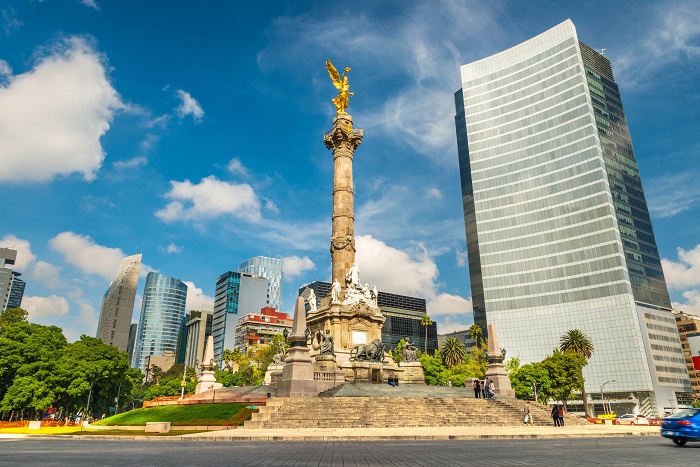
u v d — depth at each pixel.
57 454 17.02
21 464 13.28
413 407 36.59
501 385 51.03
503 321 136.00
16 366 60.56
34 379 60.09
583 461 13.83
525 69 150.75
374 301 64.69
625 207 134.88
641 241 134.12
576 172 134.12
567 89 140.62
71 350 72.62
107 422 47.53
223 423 33.75
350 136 72.06
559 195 135.88
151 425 32.69
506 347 133.50
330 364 50.53
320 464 13.40
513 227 141.50
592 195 130.00
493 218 145.38
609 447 19.23
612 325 119.75
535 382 87.06
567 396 94.31
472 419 35.81
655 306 128.38
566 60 142.62
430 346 196.25
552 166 139.00
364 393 40.69
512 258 139.38
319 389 42.12
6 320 88.94
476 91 158.88
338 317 59.91
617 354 117.81
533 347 130.00
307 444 21.17
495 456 15.40
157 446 21.27
